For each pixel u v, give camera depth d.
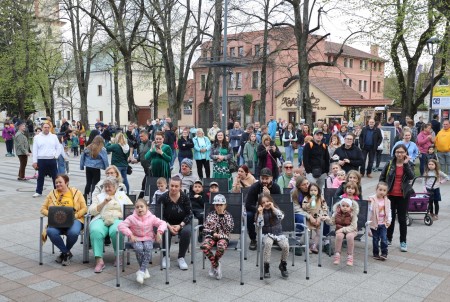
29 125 38.31
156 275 6.86
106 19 28.73
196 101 61.53
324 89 48.59
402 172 8.07
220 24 26.94
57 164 13.34
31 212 11.10
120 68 39.59
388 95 67.94
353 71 60.25
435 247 8.44
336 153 12.06
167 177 11.10
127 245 6.80
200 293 6.15
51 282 6.55
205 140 14.69
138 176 17.48
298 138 19.78
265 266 6.71
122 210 7.37
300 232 7.56
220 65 17.72
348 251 7.30
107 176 8.07
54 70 45.69
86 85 37.31
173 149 17.97
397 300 5.95
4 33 39.00
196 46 29.05
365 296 6.07
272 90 50.88
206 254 6.66
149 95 70.50
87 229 7.39
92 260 7.57
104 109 70.31
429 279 6.75
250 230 8.20
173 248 8.31
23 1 37.88
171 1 26.98
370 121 16.39
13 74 38.94
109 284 6.48
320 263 7.32
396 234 9.38
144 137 12.30
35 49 39.62
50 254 7.88
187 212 7.46
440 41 19.09
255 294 6.12
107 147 12.14
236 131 18.94
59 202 7.54
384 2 20.89
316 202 7.98
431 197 10.36
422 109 50.59
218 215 7.04
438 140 15.82
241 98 56.59
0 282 6.54
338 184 9.61
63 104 63.69
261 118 33.34
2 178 17.00
